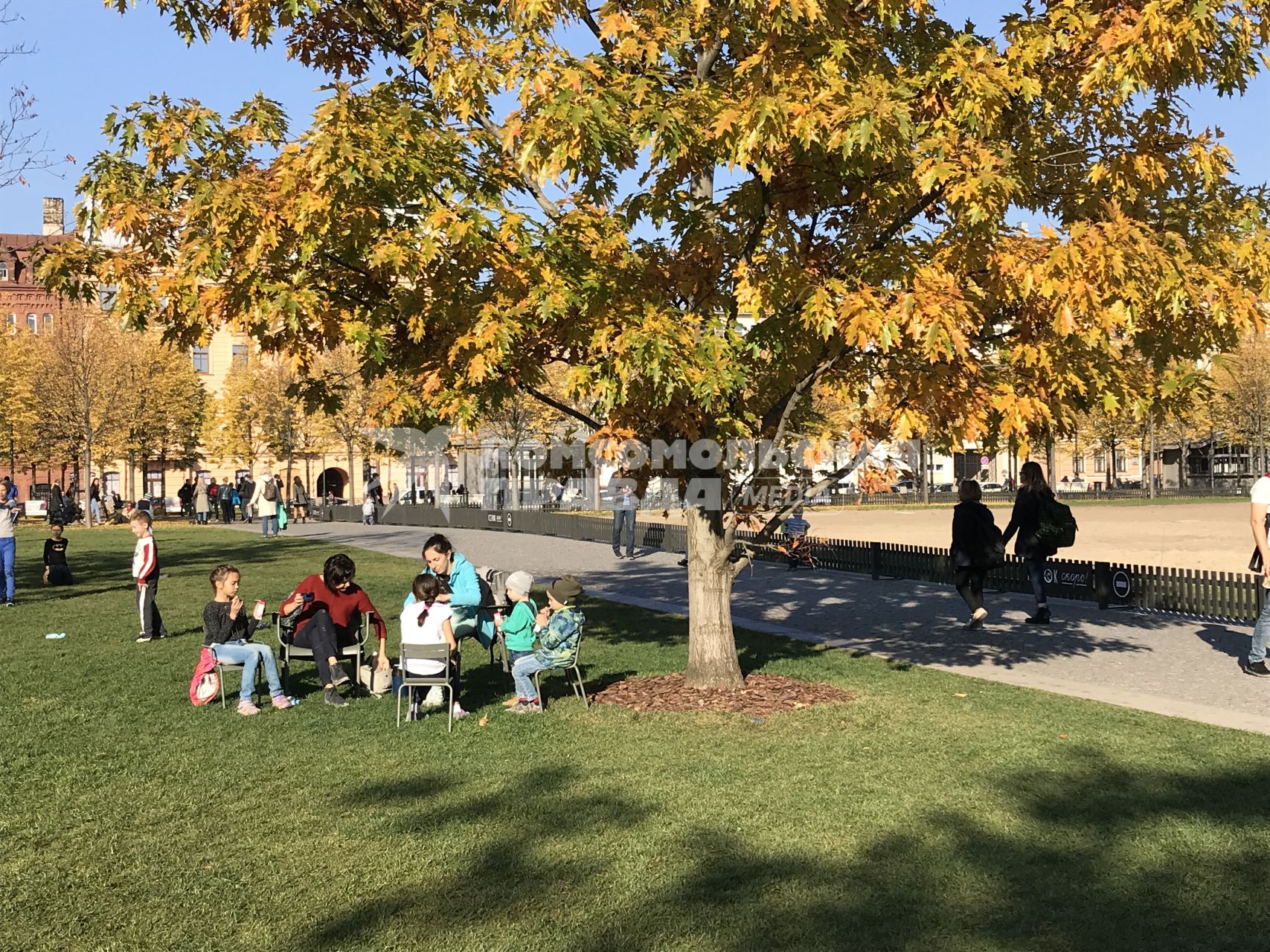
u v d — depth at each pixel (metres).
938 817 5.39
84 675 9.60
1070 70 7.06
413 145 6.73
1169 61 6.24
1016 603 14.90
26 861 4.98
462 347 6.48
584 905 4.40
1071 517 12.74
